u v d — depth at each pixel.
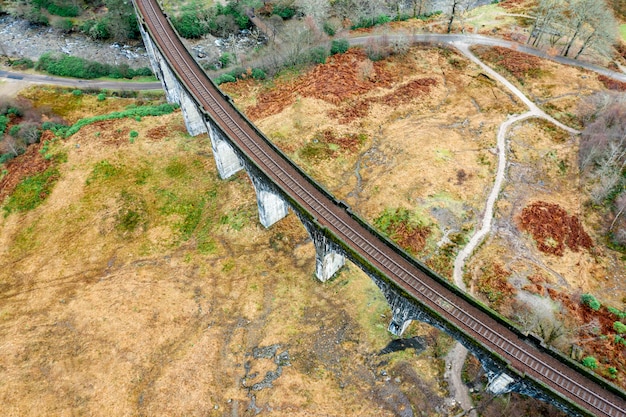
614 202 63.62
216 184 70.38
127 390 46.69
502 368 39.56
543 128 76.19
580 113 78.06
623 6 105.31
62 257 61.62
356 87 86.50
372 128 78.31
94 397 46.09
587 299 52.66
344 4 112.06
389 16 113.00
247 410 45.25
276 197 59.59
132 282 57.69
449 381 47.00
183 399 46.00
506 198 64.94
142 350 50.22
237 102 87.38
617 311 52.00
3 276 59.91
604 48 89.62
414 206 63.62
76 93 92.62
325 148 73.94
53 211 66.81
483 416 44.16
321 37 100.75
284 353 49.91
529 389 39.44
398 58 94.88
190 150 75.75
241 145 58.03
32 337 51.75
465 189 66.06
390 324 50.47
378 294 55.12
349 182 69.31
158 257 61.44
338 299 55.03
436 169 68.81
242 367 49.00
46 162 73.19
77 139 76.94
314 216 49.03
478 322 42.75
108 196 68.31
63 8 113.38
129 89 94.94
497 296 53.28
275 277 57.94
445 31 104.06
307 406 45.12
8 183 71.19
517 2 114.25
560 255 58.12
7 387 46.62
